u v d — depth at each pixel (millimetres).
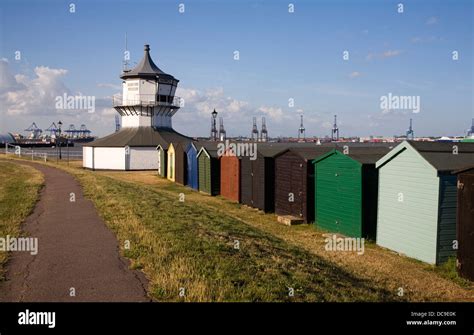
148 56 62031
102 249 10859
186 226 13828
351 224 16406
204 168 31531
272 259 10820
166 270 8812
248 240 13062
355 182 16156
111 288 7945
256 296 7621
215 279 8297
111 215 15852
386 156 14805
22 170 44250
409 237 13914
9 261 9859
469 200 11336
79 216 15898
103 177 36594
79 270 9086
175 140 57688
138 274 8773
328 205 17922
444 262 12852
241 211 23297
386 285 10727
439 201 12781
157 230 12898
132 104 58906
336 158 17344
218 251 10555
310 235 16969
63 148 128625
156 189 32750
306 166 19172
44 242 11703
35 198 21438
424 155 13273
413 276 11711
